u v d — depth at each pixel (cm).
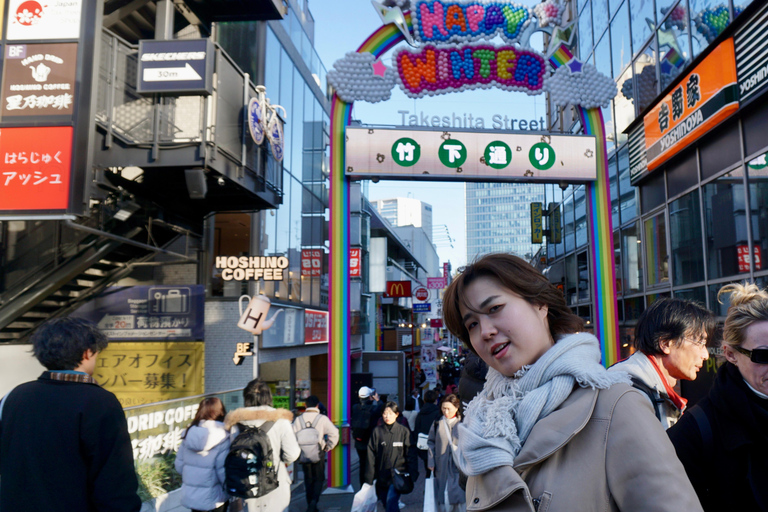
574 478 98
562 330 122
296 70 1616
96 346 240
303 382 1772
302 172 1650
